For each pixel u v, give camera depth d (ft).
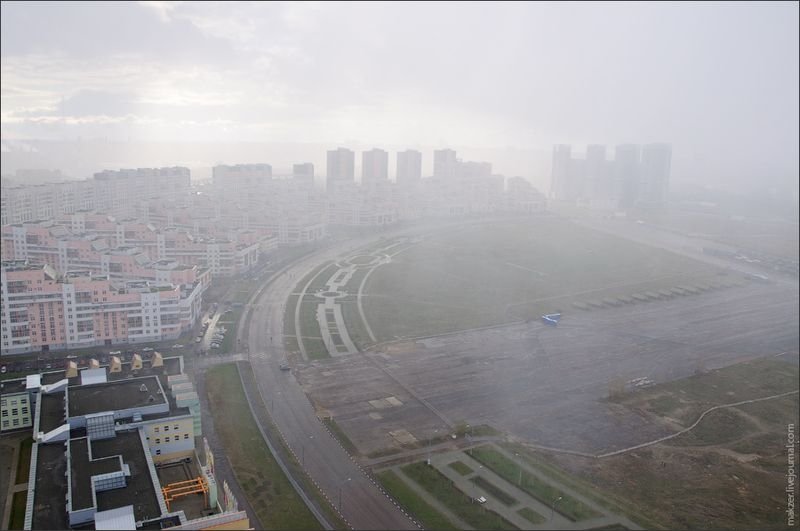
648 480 563.89
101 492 458.50
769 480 573.33
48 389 614.75
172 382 645.92
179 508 492.95
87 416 538.47
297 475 552.82
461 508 507.30
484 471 565.12
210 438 614.75
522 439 630.33
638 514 508.53
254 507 505.25
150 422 559.79
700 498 539.29
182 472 558.15
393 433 635.25
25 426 622.13
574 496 529.04
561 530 481.46
